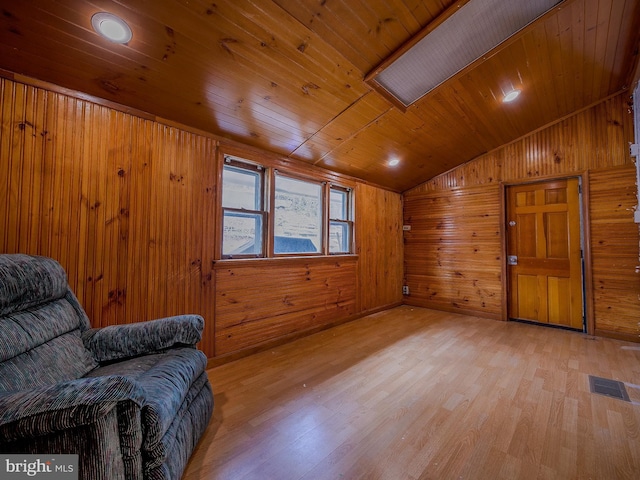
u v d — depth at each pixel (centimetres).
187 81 185
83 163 176
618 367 235
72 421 80
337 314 357
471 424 159
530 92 280
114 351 147
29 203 158
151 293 203
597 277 318
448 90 257
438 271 444
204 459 132
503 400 184
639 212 295
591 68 259
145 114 202
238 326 253
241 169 269
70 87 171
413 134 314
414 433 152
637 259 298
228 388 199
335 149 309
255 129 247
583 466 128
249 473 124
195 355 152
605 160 314
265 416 167
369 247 414
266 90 208
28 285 123
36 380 110
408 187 473
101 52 155
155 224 206
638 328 296
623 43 231
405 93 246
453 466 129
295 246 321
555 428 156
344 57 196
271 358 253
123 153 192
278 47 177
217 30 158
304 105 232
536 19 197
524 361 247
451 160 401
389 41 193
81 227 175
